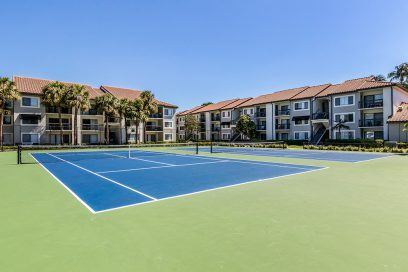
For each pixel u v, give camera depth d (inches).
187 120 2507.4
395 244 173.9
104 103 1732.3
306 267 144.6
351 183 402.6
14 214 248.7
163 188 371.9
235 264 148.9
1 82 1380.4
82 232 201.2
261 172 530.3
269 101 1993.1
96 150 1387.8
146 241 183.0
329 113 1624.0
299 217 233.5
